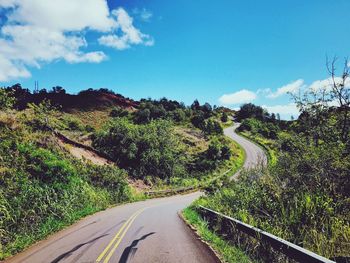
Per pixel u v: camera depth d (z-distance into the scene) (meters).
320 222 6.97
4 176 15.09
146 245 9.26
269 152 77.25
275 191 9.61
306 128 11.33
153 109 97.88
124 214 19.06
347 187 8.47
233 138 100.94
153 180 43.19
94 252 8.61
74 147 35.50
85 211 18.83
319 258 4.46
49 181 18.16
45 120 28.11
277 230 7.30
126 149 42.59
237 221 8.59
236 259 7.07
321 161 9.43
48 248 9.70
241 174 16.05
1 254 9.27
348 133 10.25
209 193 23.11
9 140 19.66
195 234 11.16
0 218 11.50
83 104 107.44
